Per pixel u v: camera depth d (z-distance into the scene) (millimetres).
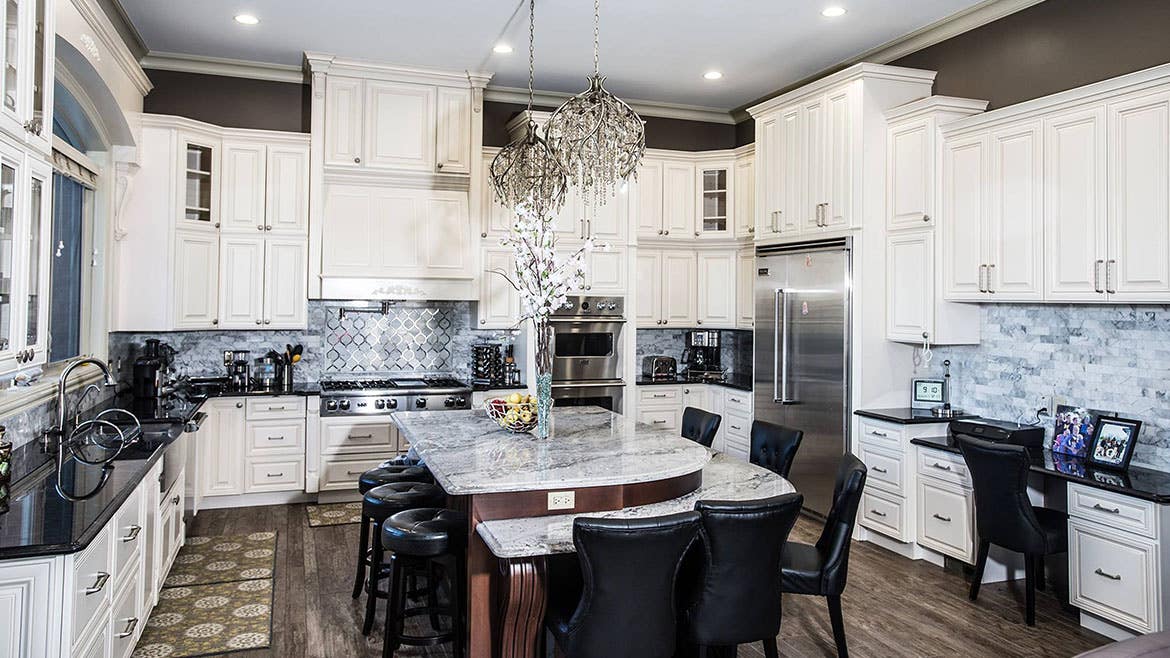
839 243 5105
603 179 3859
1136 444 3957
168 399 5152
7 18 2365
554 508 2912
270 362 6141
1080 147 3902
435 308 6590
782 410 5699
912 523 4680
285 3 4711
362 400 5801
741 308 6867
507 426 3791
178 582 4172
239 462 5594
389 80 5938
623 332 6496
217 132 5605
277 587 4129
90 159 4906
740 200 6805
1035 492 4309
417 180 6051
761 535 2584
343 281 5895
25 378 2744
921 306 4805
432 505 3572
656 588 2445
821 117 5297
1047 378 4465
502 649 2697
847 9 4738
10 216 2471
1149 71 3533
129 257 5203
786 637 3605
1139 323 3959
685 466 3148
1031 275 4160
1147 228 3586
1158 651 1989
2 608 2104
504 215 6254
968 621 3799
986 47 4770
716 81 6285
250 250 5754
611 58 5719
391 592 3109
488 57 5730
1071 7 4270
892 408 5090
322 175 5840
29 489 2766
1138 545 3367
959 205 4586
